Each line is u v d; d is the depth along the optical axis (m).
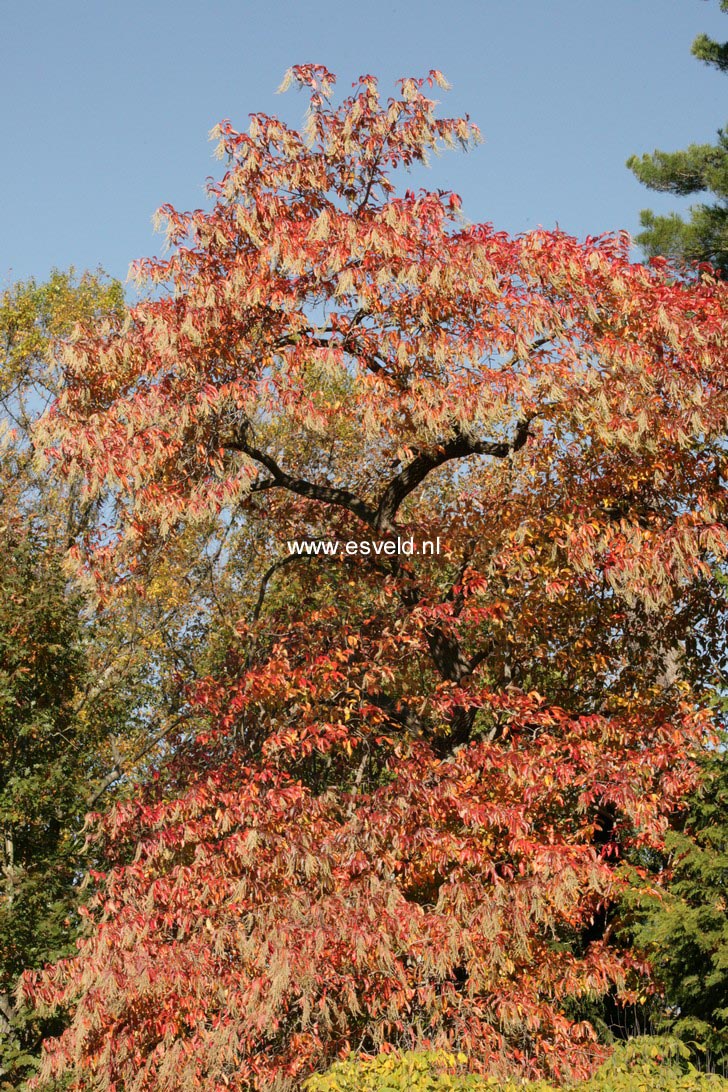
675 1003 10.05
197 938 9.82
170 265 12.08
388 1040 9.65
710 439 12.12
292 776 13.56
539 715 11.57
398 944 9.25
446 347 11.32
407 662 13.70
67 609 17.47
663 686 14.08
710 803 10.59
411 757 11.75
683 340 11.72
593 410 11.48
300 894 9.48
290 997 9.28
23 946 14.82
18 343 27.77
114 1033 9.68
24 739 17.45
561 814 12.40
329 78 12.86
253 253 12.46
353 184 13.43
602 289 12.07
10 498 22.78
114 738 21.84
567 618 13.59
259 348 12.35
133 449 11.04
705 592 13.54
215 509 11.19
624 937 11.43
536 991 10.03
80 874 17.69
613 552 11.71
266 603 19.91
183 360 11.79
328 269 11.86
